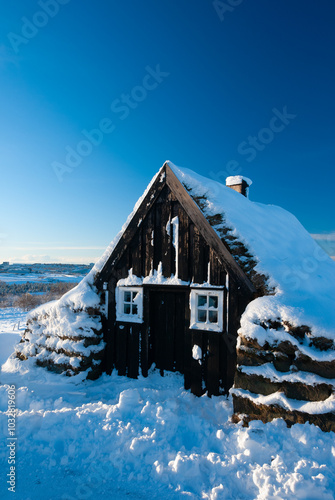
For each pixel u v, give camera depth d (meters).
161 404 4.41
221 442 3.63
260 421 3.94
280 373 4.11
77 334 6.21
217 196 5.87
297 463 3.12
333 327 3.98
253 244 5.25
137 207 6.24
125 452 3.40
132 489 2.93
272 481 2.88
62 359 6.21
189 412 4.48
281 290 4.64
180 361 5.93
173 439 3.70
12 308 30.31
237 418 4.24
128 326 6.17
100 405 4.49
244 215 6.01
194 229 5.54
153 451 3.38
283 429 3.72
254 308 4.57
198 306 5.49
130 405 4.39
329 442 3.41
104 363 6.36
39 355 6.66
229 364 5.04
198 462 3.15
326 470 3.00
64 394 5.33
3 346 10.45
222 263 5.22
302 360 4.00
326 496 2.70
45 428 3.85
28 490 2.92
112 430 3.76
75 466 3.28
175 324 6.06
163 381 5.79
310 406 3.78
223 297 5.16
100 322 6.38
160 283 5.73
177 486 2.94
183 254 5.59
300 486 2.77
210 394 5.11
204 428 3.90
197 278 5.42
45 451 3.50
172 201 5.82
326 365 3.85
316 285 5.12
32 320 7.29
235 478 3.00
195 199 5.94
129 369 6.06
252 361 4.34
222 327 5.14
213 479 3.01
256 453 3.36
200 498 2.79
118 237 6.58
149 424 3.93
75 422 3.96
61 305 6.68
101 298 6.55
